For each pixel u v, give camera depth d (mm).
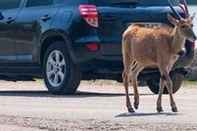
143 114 23766
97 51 29312
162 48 25031
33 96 29875
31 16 31250
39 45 30859
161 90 24703
